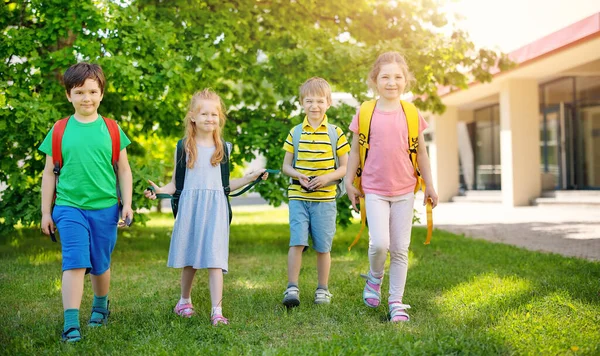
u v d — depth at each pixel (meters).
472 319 2.98
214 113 3.26
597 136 14.59
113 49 5.90
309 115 3.69
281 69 6.75
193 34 6.73
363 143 3.28
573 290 3.57
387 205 3.27
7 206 5.93
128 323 3.08
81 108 2.94
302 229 3.59
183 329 2.90
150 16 6.55
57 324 3.07
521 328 2.77
